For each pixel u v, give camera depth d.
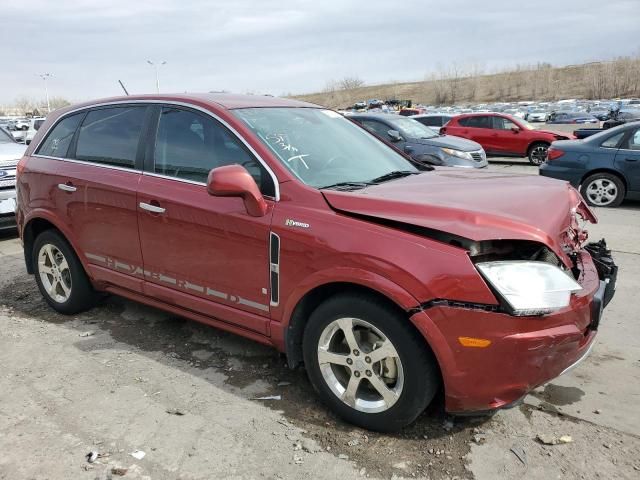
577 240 3.19
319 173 3.25
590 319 2.78
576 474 2.58
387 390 2.78
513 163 17.58
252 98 3.90
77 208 4.10
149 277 3.75
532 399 3.21
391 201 2.78
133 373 3.56
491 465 2.64
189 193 3.41
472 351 2.50
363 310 2.74
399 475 2.58
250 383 3.43
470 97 99.81
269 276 3.07
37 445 2.83
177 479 2.58
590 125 38.00
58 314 4.60
